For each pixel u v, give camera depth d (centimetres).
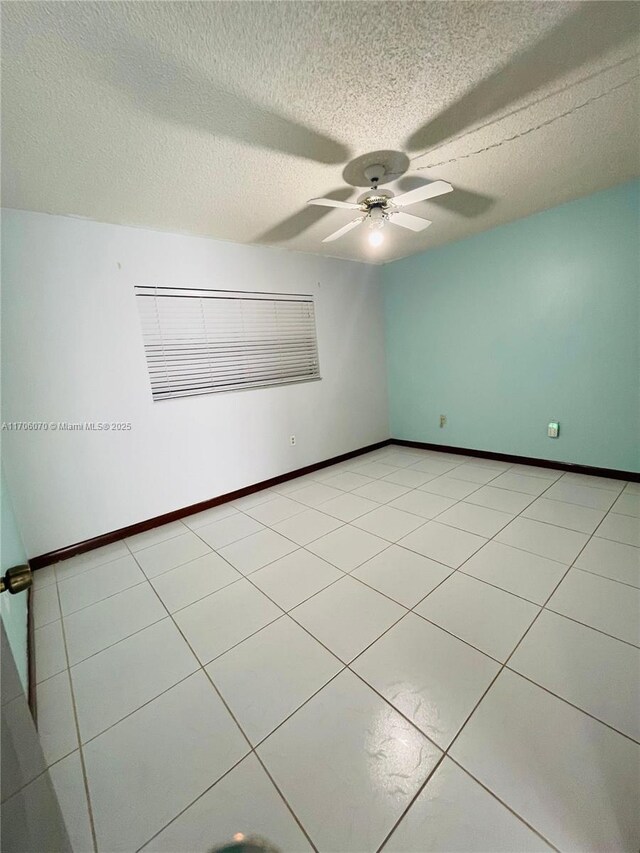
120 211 230
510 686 126
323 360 388
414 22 114
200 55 118
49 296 228
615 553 195
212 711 127
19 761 56
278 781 104
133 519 271
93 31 107
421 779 101
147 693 136
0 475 184
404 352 433
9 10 98
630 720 111
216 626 168
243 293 319
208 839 92
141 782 106
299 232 294
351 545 229
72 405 241
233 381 321
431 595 176
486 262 341
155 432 277
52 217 227
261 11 106
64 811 100
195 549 242
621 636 142
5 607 131
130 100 137
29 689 133
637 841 84
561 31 121
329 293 386
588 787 95
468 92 147
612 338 280
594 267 279
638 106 162
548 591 171
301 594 186
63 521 242
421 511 269
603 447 298
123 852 91
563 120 170
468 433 391
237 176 199
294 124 158
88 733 122
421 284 398
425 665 137
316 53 122
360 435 434
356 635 155
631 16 117
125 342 259
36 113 139
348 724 118
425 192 183
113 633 169
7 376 218
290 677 137
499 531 229
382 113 155
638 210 254
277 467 356
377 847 88
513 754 104
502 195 256
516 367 339
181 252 280
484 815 92
